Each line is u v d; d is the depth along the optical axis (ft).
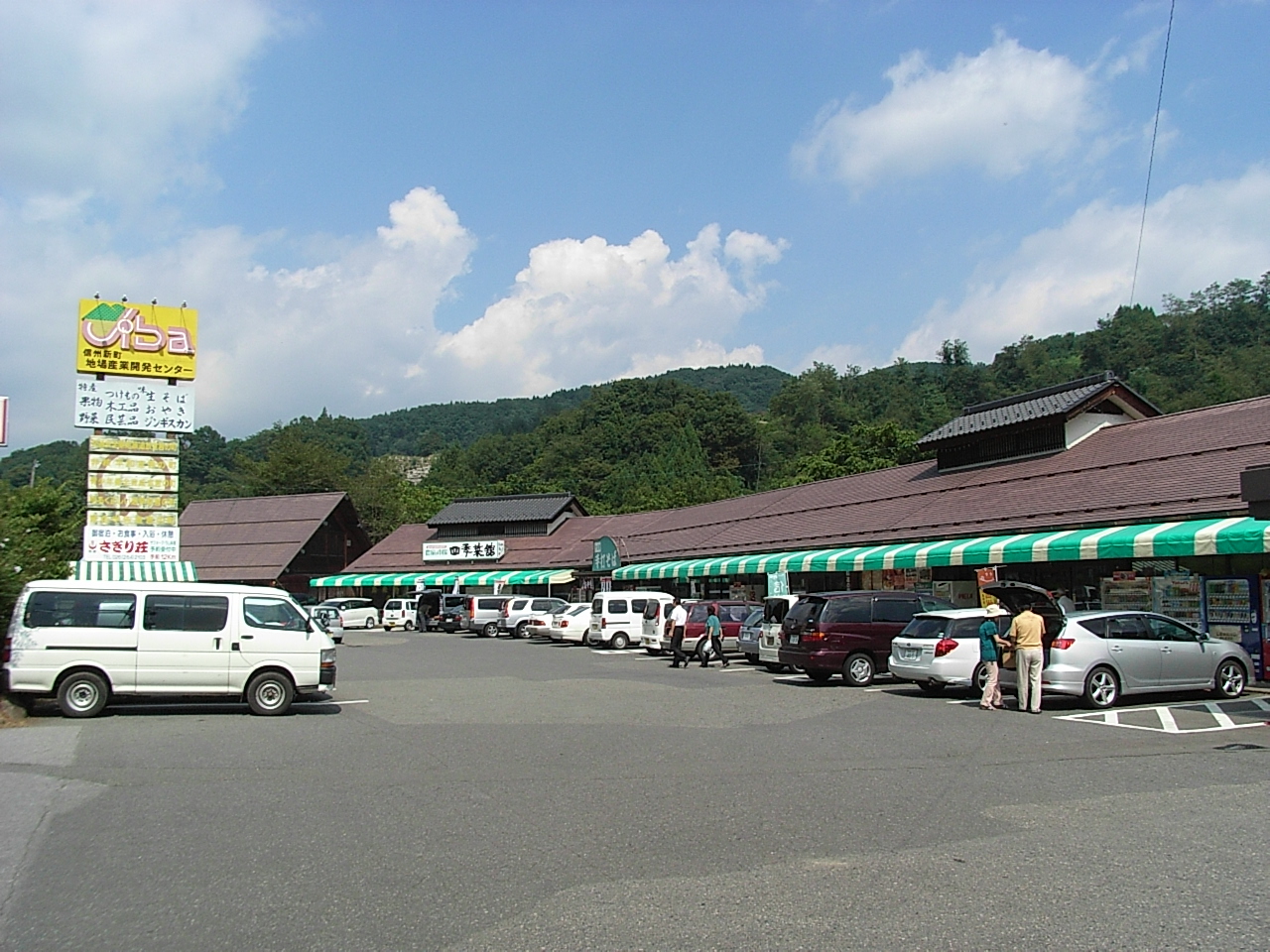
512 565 177.17
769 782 32.65
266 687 52.29
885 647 67.00
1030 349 410.72
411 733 44.78
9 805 29.81
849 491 122.72
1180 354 355.56
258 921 19.19
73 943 18.07
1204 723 46.34
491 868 22.75
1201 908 19.38
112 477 104.73
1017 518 81.56
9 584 54.70
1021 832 25.73
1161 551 62.54
